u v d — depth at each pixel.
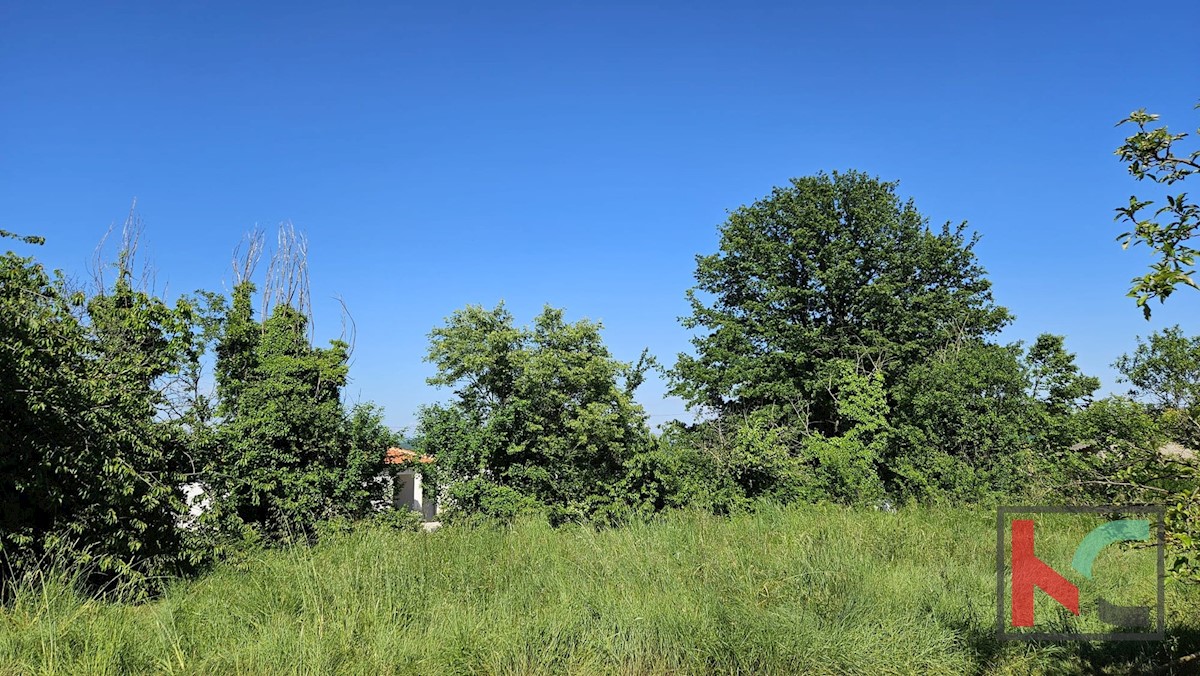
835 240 25.77
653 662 6.02
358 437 15.88
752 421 22.56
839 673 5.91
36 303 9.14
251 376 15.88
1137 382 15.48
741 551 9.05
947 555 9.80
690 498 16.94
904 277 27.05
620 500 16.38
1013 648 6.38
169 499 10.06
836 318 25.94
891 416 21.91
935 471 18.62
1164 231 3.75
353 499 15.38
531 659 5.87
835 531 10.77
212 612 6.77
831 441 19.89
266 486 14.20
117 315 12.68
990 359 19.48
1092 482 6.38
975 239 27.88
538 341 17.50
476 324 17.17
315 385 15.99
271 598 7.04
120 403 9.73
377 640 5.88
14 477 8.47
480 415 16.97
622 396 17.14
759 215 26.83
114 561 8.77
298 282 20.98
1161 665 5.88
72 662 5.26
